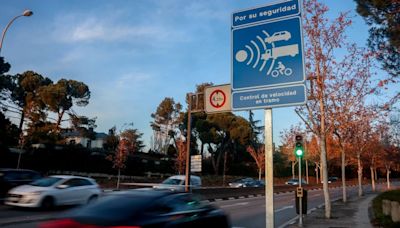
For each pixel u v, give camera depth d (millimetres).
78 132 63312
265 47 7359
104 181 41438
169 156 70250
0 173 18281
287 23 7230
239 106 7434
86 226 5496
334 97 18500
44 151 43469
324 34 18141
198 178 26969
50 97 52469
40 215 14055
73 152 46281
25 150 42812
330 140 32375
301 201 14117
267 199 6938
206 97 12406
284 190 44281
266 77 7227
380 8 16234
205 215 7766
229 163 70375
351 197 33000
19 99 61406
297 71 6945
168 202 6730
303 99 6801
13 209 15812
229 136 65125
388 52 17469
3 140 43031
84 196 17453
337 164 70125
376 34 17703
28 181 18828
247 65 7484
